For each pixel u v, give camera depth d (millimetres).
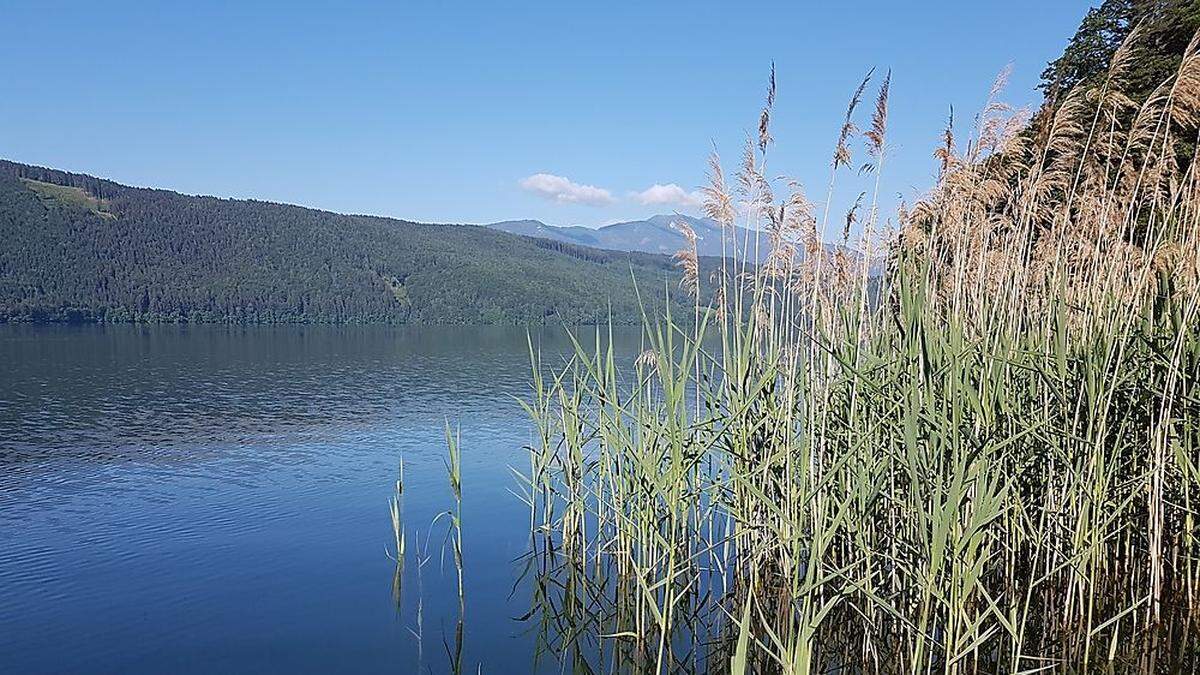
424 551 11711
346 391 49375
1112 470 5859
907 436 4910
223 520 15555
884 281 6836
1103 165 9281
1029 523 5883
